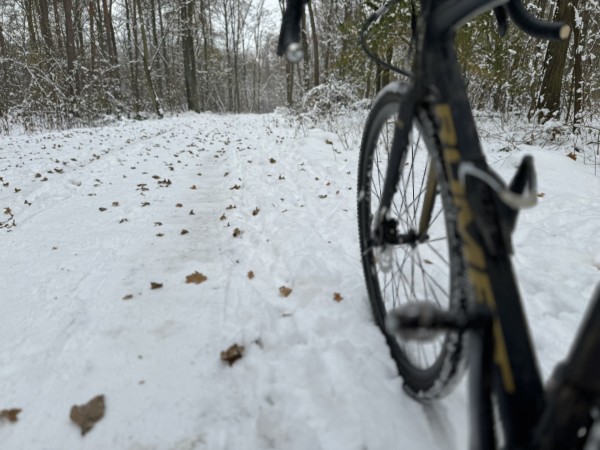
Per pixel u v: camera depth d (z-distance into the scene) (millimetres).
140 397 1755
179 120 20391
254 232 3520
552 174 4734
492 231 1009
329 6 22328
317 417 1574
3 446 1572
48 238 3533
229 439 1544
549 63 7586
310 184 5004
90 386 1829
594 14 9359
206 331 2168
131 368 1929
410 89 1386
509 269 1005
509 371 943
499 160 5461
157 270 2889
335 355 1854
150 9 28625
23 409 1729
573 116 7891
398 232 1649
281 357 1949
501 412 942
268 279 2717
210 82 43594
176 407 1696
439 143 1257
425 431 1464
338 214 3908
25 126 15203
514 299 986
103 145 9164
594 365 729
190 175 5898
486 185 1060
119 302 2479
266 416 1592
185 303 2447
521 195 973
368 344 1923
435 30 1226
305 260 2727
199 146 9102
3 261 3090
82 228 3762
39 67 18000
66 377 1892
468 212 1086
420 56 1283
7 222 3990
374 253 1781
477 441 962
